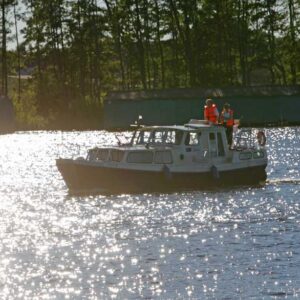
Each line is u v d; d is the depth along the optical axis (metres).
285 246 67.44
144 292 56.31
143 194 98.06
